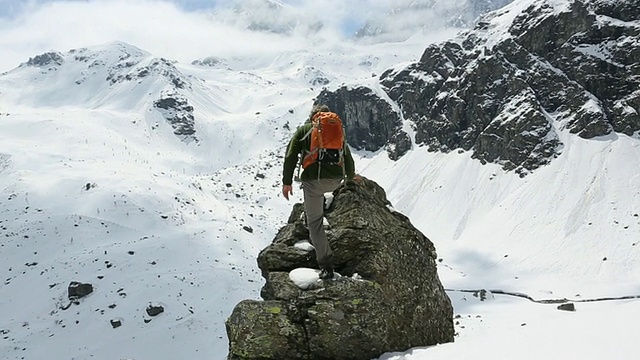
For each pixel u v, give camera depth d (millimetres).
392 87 185875
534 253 99375
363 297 7566
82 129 197625
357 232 8289
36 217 89312
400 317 7898
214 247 79875
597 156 123438
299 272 7922
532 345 5805
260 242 91500
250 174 174125
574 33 146000
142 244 77125
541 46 150125
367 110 185250
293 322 7418
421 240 9172
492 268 96688
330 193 9055
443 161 149875
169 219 92625
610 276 86375
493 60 152250
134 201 97125
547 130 134250
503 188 128125
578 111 134375
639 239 95250
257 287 68312
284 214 134375
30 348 53719
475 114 149625
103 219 88312
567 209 110812
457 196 133125
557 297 77812
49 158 139500
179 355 51188
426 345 8133
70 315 59125
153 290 62344
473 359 5824
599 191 112625
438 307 8742
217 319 57562
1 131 180375
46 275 69188
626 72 134375
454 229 121375
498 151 137750
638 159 118875
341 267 8227
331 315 7352
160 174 128625
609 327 6055
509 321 52594
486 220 118875
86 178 112188
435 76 173875
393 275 8156
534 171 127938
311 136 7090
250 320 7387
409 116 174875
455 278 93250
